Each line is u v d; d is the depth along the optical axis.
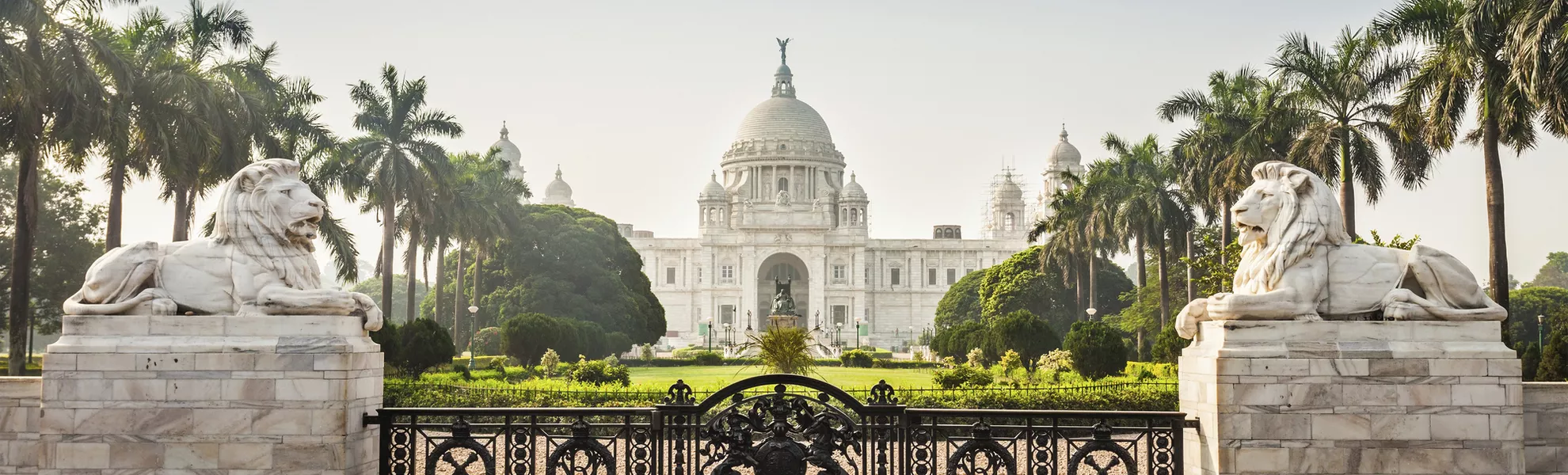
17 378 15.24
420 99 58.84
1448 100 32.97
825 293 172.38
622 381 44.47
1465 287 14.50
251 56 46.09
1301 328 14.30
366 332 15.63
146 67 39.00
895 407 14.52
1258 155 46.47
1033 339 56.06
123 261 14.71
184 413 14.37
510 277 100.75
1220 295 14.77
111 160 38.19
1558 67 26.39
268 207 15.06
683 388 14.80
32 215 35.47
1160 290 70.69
